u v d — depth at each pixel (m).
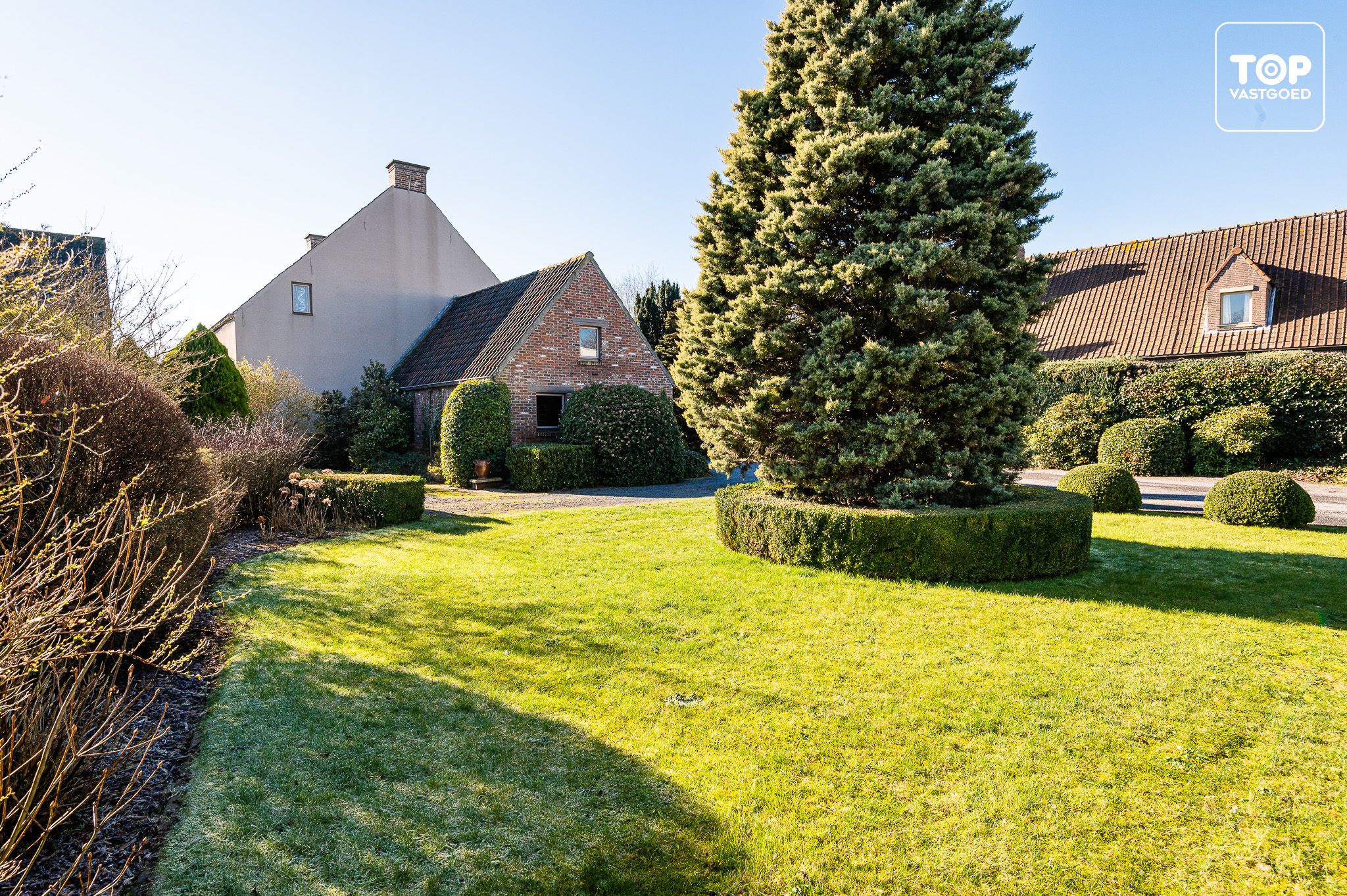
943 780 3.20
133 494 4.23
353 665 4.51
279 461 9.97
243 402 12.91
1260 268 18.16
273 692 4.05
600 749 3.49
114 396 4.20
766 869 2.62
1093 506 7.11
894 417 6.83
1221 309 18.28
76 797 2.89
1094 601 5.89
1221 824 2.88
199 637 4.90
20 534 3.61
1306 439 14.80
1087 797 3.06
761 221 7.69
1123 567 7.00
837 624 5.36
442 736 3.59
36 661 2.60
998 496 7.50
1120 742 3.53
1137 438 15.64
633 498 13.48
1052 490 8.19
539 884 2.53
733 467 8.36
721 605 5.84
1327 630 5.13
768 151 7.97
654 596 6.09
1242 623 5.30
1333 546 7.98
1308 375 14.57
